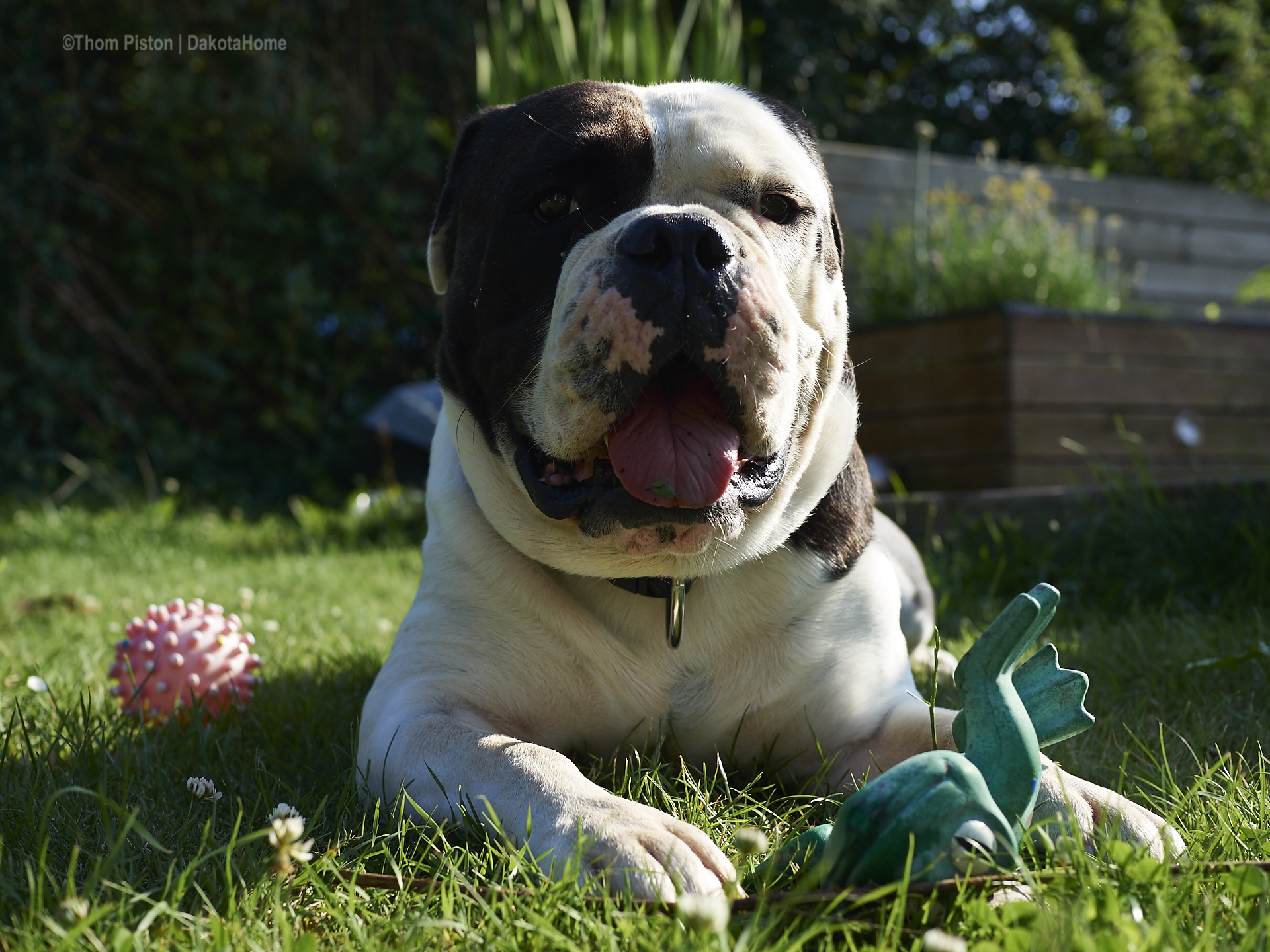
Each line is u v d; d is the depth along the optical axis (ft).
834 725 3.12
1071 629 4.36
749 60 14.10
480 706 3.07
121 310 10.88
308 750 3.24
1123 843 2.38
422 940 2.28
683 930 2.24
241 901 2.38
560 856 2.47
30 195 10.20
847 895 2.28
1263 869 2.39
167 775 2.92
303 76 11.41
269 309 11.21
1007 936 2.20
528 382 2.96
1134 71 13.53
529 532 3.05
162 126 10.61
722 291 2.77
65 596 5.22
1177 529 4.89
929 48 17.49
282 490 10.97
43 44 10.36
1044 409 6.73
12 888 2.36
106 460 10.48
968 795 2.34
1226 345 7.27
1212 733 3.22
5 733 3.05
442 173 11.85
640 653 3.10
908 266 8.02
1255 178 11.90
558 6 8.49
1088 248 8.94
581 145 2.96
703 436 2.82
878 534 3.44
